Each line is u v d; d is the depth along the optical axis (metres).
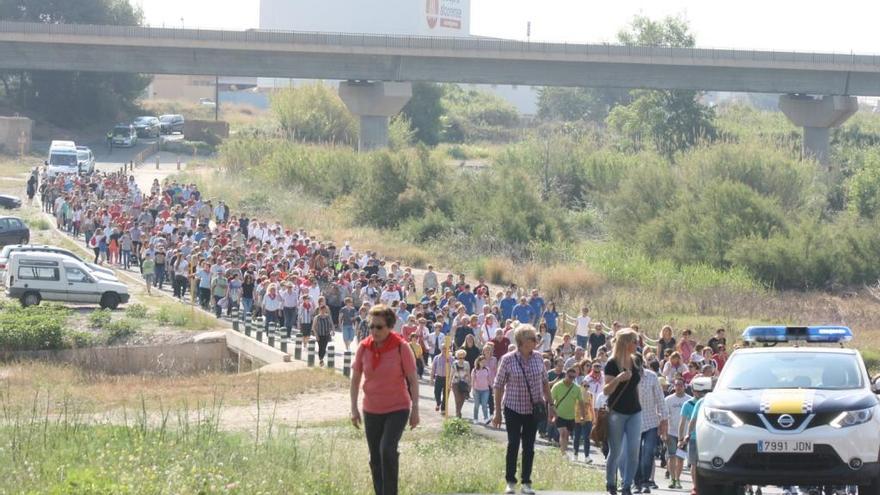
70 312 85.31
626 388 28.77
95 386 65.44
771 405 26.92
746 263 127.19
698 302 104.38
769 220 135.00
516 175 143.12
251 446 37.06
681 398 42.31
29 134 195.38
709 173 152.25
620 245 136.88
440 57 183.12
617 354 28.77
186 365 78.81
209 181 158.50
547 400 29.16
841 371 28.62
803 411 26.66
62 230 121.81
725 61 186.75
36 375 68.81
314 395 62.00
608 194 156.38
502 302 78.00
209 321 83.69
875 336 94.25
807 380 28.47
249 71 179.88
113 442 34.34
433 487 33.47
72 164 151.75
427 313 71.25
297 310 77.81
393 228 143.00
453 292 78.81
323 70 182.25
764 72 191.75
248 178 160.62
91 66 174.88
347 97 186.62
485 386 56.47
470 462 39.31
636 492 35.19
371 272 90.56
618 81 188.88
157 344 78.56
